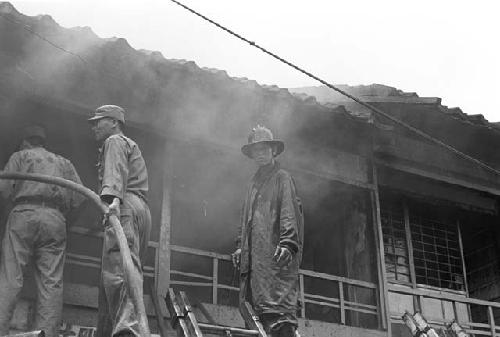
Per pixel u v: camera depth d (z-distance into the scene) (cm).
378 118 1030
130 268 492
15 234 659
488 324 1046
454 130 1083
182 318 612
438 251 1110
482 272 1182
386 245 1060
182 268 1180
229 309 797
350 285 955
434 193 1097
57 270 664
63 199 696
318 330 845
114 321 545
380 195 1076
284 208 653
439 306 1057
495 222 1166
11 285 637
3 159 840
